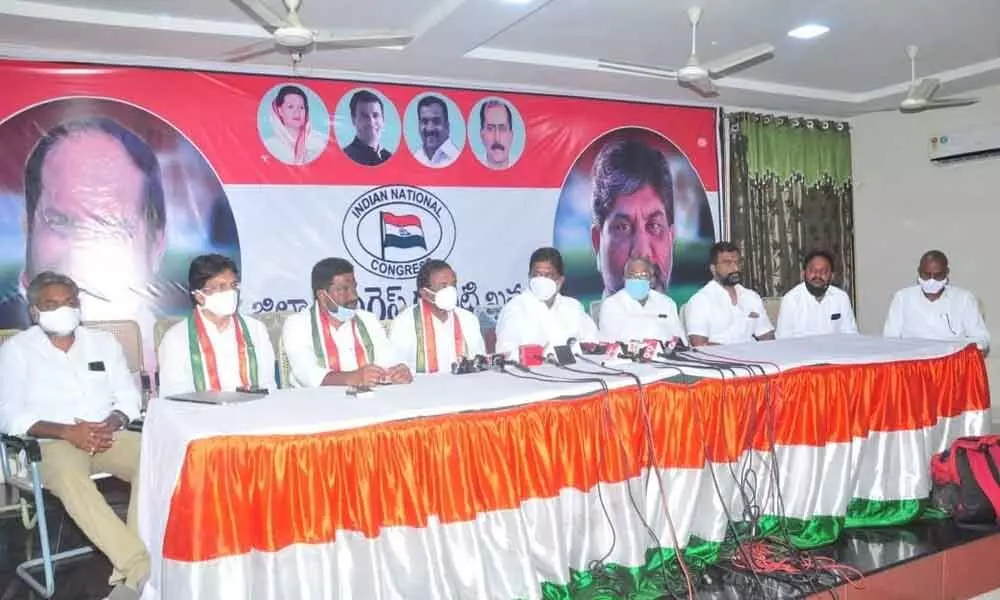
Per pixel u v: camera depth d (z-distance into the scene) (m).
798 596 2.43
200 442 1.92
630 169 5.80
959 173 6.16
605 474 2.46
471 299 5.21
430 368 3.40
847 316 4.57
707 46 4.66
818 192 6.71
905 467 3.03
